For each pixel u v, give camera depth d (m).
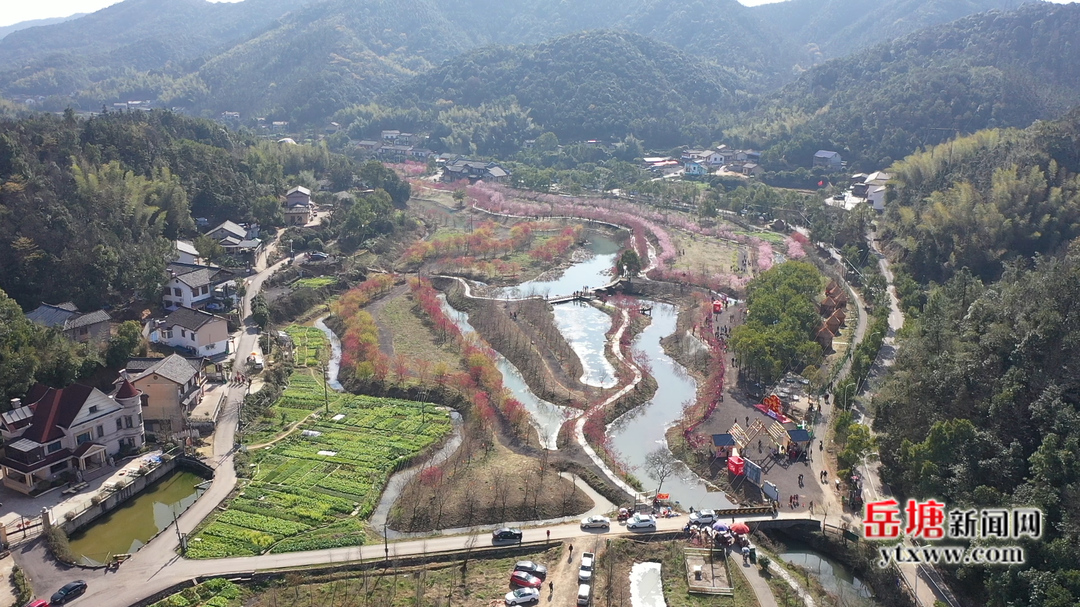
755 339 133.88
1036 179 177.88
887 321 159.12
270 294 173.75
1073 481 80.75
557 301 186.50
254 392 124.94
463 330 165.12
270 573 81.44
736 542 89.94
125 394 105.44
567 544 88.19
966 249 176.38
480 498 96.50
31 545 85.25
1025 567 75.38
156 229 178.75
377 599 78.50
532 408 127.94
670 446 115.44
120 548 87.81
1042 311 101.69
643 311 180.00
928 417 101.75
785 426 113.31
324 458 107.50
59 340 117.31
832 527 92.56
